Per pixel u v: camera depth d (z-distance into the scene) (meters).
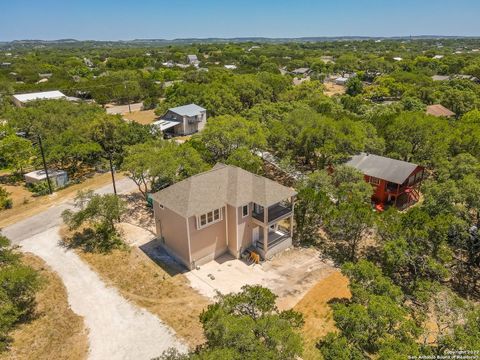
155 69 139.50
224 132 38.50
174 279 24.19
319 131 38.62
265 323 14.78
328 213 26.98
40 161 44.41
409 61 137.38
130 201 35.88
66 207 35.16
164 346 18.50
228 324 14.32
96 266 25.44
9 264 23.88
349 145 38.16
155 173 30.97
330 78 138.88
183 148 34.25
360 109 68.56
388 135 42.38
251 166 33.62
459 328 15.99
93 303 21.77
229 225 26.53
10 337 18.86
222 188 26.38
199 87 78.31
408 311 21.23
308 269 25.78
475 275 25.81
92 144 46.09
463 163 31.34
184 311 21.11
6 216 33.88
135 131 51.31
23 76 116.19
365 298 18.77
